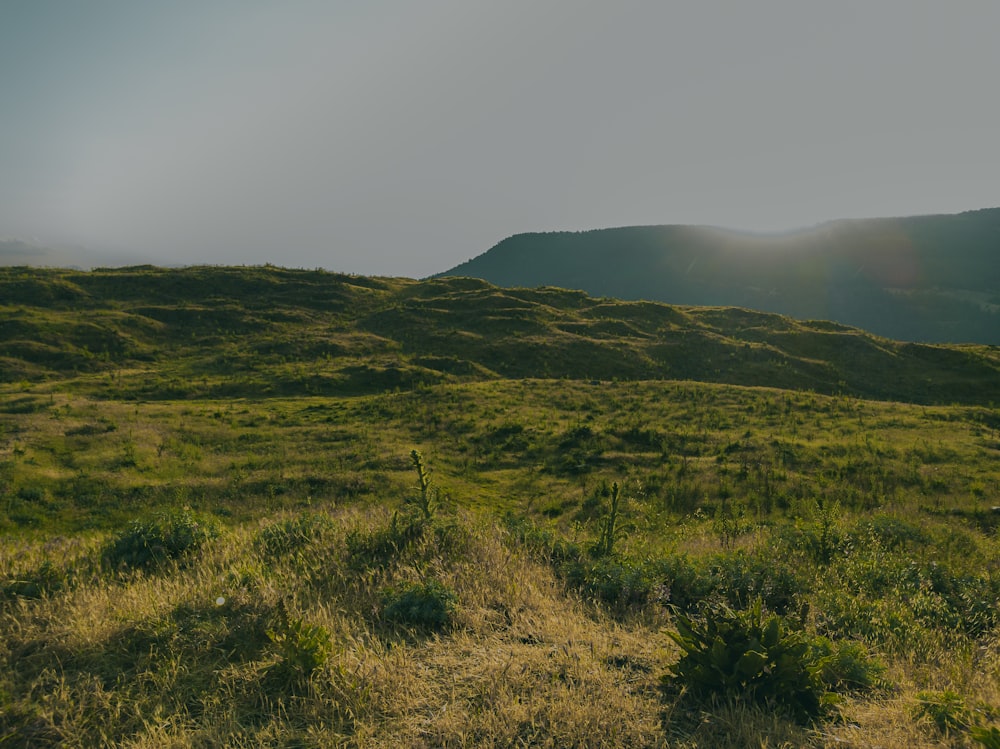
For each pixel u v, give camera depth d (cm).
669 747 371
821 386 4825
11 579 628
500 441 2684
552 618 574
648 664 493
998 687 471
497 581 664
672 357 5328
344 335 5588
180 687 433
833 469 2133
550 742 367
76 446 2439
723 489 1934
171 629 504
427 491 909
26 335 4719
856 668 482
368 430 2848
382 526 834
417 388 3897
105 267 7494
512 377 4784
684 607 685
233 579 623
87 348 4784
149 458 2358
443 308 6550
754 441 2502
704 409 3206
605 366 5069
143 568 721
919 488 1912
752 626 471
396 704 405
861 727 404
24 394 3422
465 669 465
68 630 499
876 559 874
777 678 435
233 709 402
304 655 444
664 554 870
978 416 3047
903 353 5566
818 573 807
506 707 399
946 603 699
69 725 384
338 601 600
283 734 377
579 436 2631
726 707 415
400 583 627
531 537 873
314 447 2589
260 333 5578
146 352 4925
